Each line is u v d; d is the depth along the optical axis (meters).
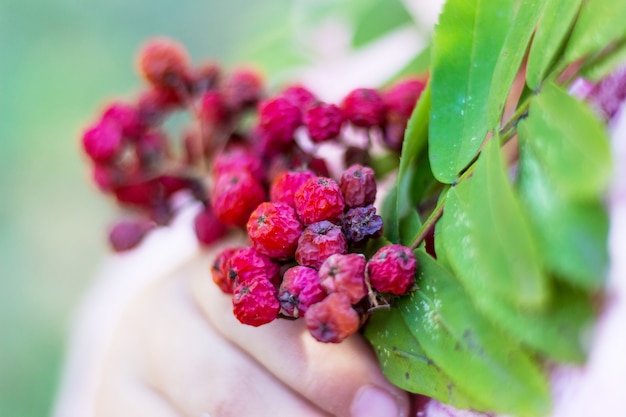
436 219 0.17
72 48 0.72
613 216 0.15
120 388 0.24
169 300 0.24
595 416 0.15
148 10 0.72
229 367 0.21
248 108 0.23
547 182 0.14
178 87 0.23
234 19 0.69
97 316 0.34
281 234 0.17
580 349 0.14
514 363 0.14
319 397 0.19
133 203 0.23
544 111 0.15
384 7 0.29
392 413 0.19
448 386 0.16
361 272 0.16
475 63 0.18
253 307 0.17
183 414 0.22
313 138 0.20
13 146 0.69
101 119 0.23
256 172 0.21
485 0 0.18
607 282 0.14
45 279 0.67
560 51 0.15
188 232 0.32
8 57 0.71
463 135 0.17
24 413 0.64
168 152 0.24
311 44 0.31
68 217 0.68
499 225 0.14
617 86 0.16
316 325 0.16
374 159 0.21
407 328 0.16
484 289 0.14
